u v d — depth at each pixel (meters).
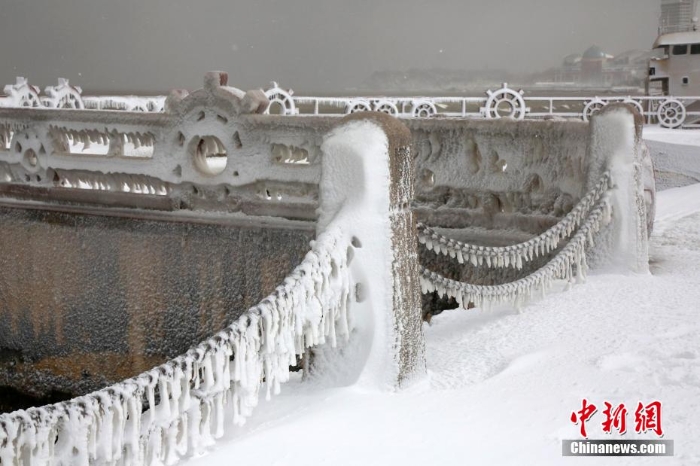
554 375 6.64
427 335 8.45
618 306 8.62
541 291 9.02
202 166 9.34
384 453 5.34
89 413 4.80
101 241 9.74
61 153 10.06
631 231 10.02
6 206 10.35
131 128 9.59
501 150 9.88
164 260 9.37
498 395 6.31
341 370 6.77
